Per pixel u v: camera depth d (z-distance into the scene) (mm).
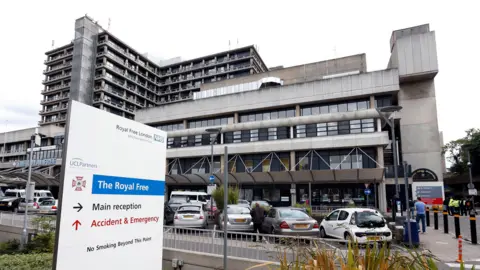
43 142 66062
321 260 3395
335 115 35000
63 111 75625
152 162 5094
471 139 53438
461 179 55344
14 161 64188
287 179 32938
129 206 4504
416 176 35750
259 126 38969
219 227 15422
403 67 37125
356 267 3094
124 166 4449
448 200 30672
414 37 37344
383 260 3229
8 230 13773
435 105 36781
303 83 38156
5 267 6316
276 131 38312
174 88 86625
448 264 8852
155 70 87875
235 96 42062
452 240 13203
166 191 42438
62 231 3436
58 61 80688
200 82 82312
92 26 73938
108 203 4113
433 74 36281
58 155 56438
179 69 86062
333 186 33688
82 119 3781
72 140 3629
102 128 4086
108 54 72938
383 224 10766
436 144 35875
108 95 72875
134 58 80688
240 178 34750
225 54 81188
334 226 11812
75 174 3645
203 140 43188
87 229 3760
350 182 32281
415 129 37000
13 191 30156
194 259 7949
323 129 35812
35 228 12062
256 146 37781
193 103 45188
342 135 33594
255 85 47250
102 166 4051
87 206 3781
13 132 71438
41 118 79125
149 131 5070
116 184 4273
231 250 7645
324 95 36688
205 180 37375
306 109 38344
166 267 8320
